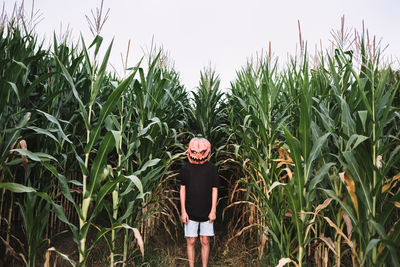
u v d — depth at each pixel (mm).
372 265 1554
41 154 1563
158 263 2547
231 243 3041
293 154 1575
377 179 1516
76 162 2574
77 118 2455
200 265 2746
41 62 2543
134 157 2947
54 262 2143
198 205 2457
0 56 1967
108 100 1632
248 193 2586
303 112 1532
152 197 2676
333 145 2039
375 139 1544
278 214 2008
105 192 1650
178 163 3678
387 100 1564
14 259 2123
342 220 1960
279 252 2092
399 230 1403
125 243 2246
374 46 1591
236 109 3203
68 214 2889
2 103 1762
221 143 3922
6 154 1706
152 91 2570
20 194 2451
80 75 2520
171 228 3453
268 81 2453
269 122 2395
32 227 1791
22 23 2242
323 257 2037
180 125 3252
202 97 3918
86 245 2646
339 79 2084
